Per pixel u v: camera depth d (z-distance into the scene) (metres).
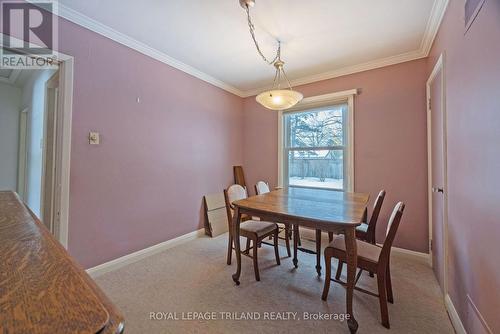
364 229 2.18
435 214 2.16
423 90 2.50
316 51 2.54
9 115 3.71
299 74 3.21
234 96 3.85
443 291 1.79
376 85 2.79
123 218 2.32
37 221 0.85
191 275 2.12
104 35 2.14
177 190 2.91
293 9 1.85
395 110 2.66
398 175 2.64
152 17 1.97
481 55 1.16
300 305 1.70
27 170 3.53
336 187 3.14
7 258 0.55
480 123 1.18
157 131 2.65
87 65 2.03
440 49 1.92
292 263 2.39
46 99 2.44
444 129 1.77
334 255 1.66
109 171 2.20
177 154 2.90
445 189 1.75
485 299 1.14
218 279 2.05
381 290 1.47
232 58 2.75
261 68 3.04
